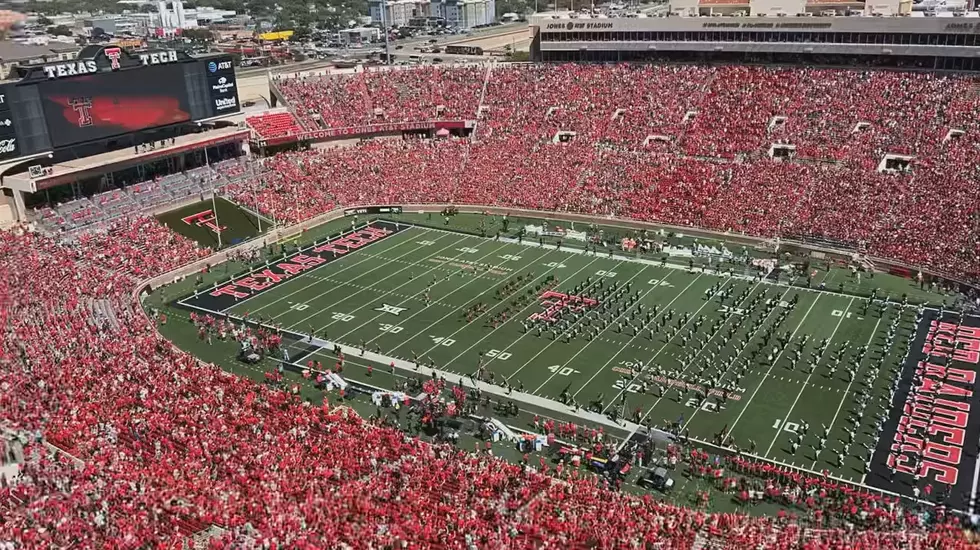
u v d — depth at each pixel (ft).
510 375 168.25
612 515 115.65
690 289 212.23
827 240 236.22
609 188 278.67
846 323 189.06
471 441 144.77
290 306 207.31
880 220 235.61
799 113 283.59
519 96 327.06
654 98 309.63
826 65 303.27
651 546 107.55
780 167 265.95
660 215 262.26
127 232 238.27
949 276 210.18
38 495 117.80
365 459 129.59
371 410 154.92
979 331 182.39
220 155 290.76
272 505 113.50
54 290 196.34
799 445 140.67
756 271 223.30
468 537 107.55
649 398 158.10
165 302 210.79
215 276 229.86
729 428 146.82
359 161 304.09
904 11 313.32
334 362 175.22
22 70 227.81
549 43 345.92
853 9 312.29
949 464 133.39
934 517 119.34
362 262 239.50
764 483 129.59
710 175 271.69
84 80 240.73
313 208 279.08
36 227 226.17
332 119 318.65
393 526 109.29
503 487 123.85
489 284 219.41
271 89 327.06
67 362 159.53
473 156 305.73
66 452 130.21
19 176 231.30
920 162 250.78
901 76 281.33
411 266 235.20
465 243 254.47
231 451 128.57
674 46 324.60
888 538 110.63
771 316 193.57
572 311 198.90
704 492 128.57
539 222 272.92
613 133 300.20
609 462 134.31
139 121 257.75
